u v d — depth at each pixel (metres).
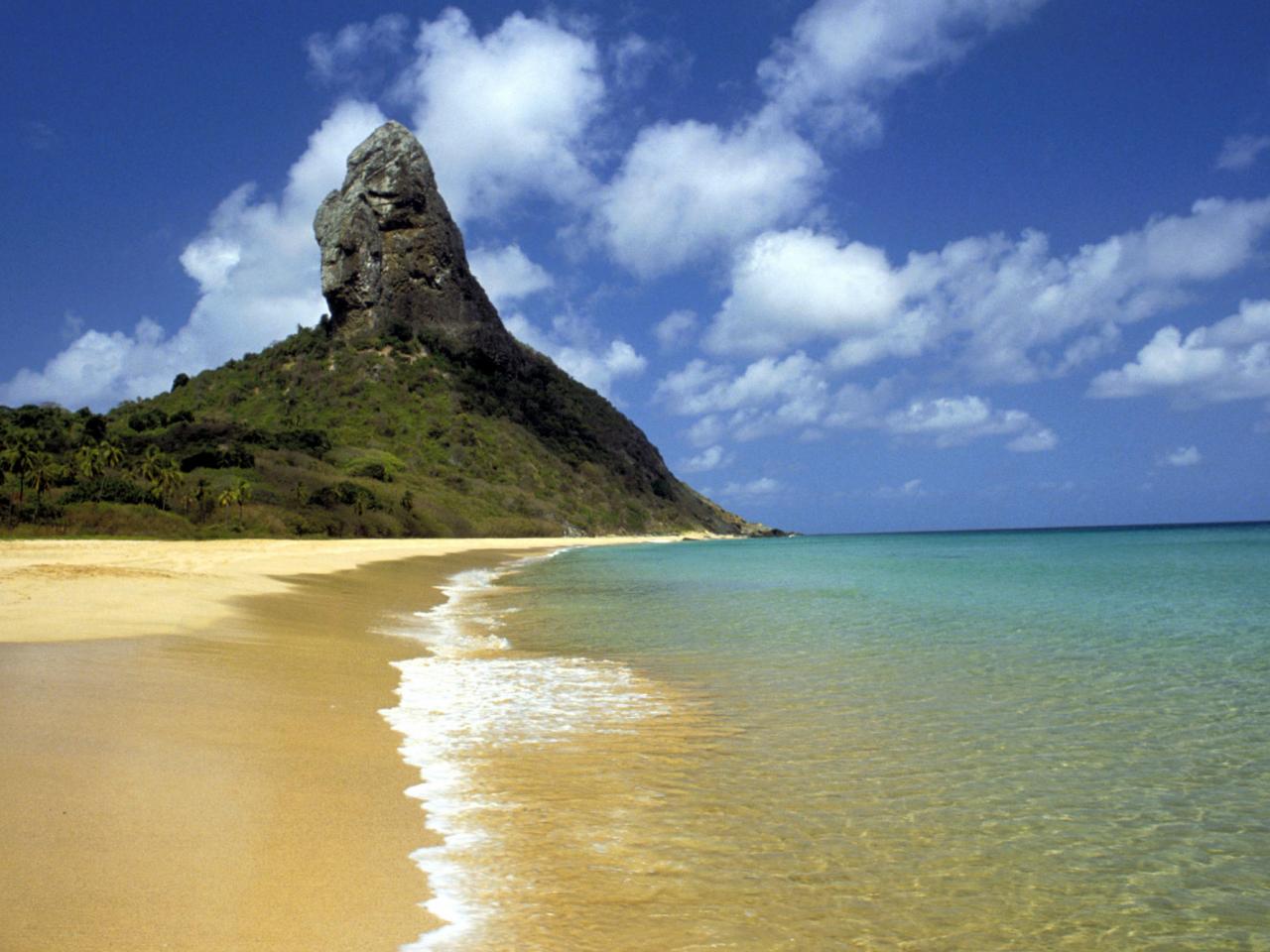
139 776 8.22
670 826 8.30
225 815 7.51
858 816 8.69
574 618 27.97
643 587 43.06
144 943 5.24
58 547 54.47
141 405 188.75
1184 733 12.07
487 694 14.70
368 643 20.52
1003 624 24.92
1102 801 9.20
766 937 6.16
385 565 55.38
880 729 12.30
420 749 10.91
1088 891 7.09
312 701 12.87
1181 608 28.89
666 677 16.47
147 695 11.71
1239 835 8.29
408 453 160.38
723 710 13.49
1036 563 61.94
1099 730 12.24
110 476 96.75
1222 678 16.14
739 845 7.88
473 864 7.19
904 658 18.64
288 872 6.55
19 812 7.02
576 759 10.62
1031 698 14.40
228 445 125.50
